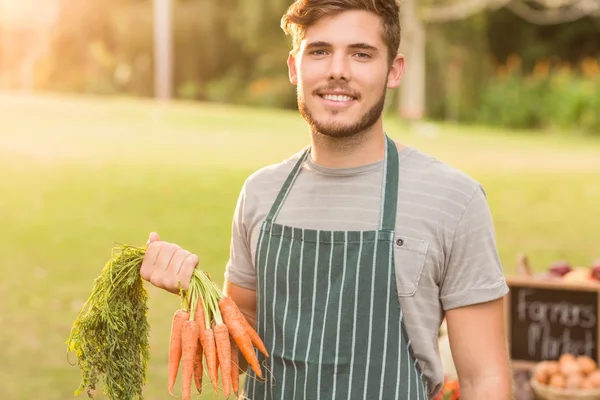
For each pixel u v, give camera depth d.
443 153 16.00
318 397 2.08
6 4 27.30
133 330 2.25
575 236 9.50
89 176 12.10
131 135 16.59
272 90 26.72
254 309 2.35
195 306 2.16
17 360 5.35
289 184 2.21
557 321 4.55
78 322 2.22
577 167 14.50
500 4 25.78
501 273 2.10
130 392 2.23
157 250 2.18
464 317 2.08
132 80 27.22
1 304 6.55
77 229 9.20
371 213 2.11
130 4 27.50
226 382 2.12
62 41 27.55
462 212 2.07
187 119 19.28
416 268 2.06
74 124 17.59
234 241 2.33
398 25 2.12
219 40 27.88
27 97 21.55
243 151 15.25
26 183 11.48
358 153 2.13
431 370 2.10
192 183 11.83
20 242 8.58
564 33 29.28
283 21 2.15
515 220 10.25
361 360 2.07
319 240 2.12
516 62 27.47
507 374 2.08
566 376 4.34
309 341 2.10
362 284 2.08
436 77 25.48
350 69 2.05
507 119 24.45
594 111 22.64
